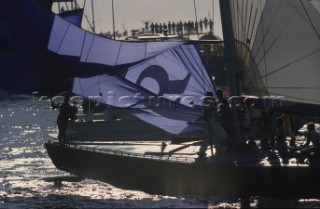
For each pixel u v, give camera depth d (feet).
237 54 322.34
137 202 295.69
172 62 334.24
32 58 310.45
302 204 273.54
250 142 307.78
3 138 627.46
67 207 299.99
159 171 297.12
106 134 419.95
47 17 313.32
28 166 418.72
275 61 317.42
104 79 324.60
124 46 326.85
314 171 272.92
